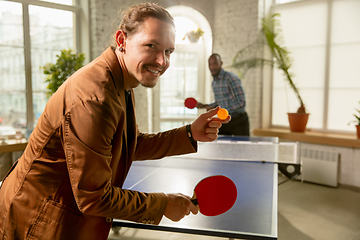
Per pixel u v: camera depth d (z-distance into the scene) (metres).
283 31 4.47
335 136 3.86
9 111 3.66
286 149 2.38
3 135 3.28
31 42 3.77
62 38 4.05
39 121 0.91
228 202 1.02
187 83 5.24
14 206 0.89
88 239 0.90
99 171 0.78
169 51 0.91
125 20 0.91
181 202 0.95
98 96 0.80
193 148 1.24
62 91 0.84
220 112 1.14
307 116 4.13
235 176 1.85
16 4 3.61
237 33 4.64
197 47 5.17
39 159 0.89
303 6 4.26
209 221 1.20
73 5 4.10
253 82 4.55
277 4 4.51
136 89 4.60
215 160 2.30
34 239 0.87
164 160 2.31
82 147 0.77
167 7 4.64
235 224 1.17
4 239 0.91
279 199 3.44
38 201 0.87
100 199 0.78
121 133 0.90
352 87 3.97
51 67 3.47
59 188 0.88
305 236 2.57
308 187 3.86
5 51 3.57
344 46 3.98
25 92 3.77
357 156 3.70
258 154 2.36
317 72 4.24
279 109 4.67
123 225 1.15
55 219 0.86
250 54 4.52
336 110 4.13
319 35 4.17
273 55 4.19
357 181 3.72
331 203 3.32
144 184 1.68
